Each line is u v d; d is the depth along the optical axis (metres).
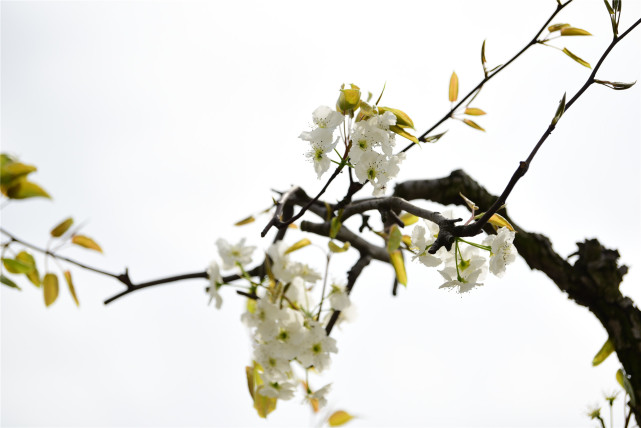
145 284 1.92
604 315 2.12
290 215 1.99
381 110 1.78
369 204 1.83
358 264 1.94
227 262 1.77
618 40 1.79
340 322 1.89
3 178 1.74
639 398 2.05
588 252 2.14
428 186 2.21
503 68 1.88
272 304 1.75
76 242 1.85
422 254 1.78
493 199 2.20
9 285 1.82
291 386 1.79
